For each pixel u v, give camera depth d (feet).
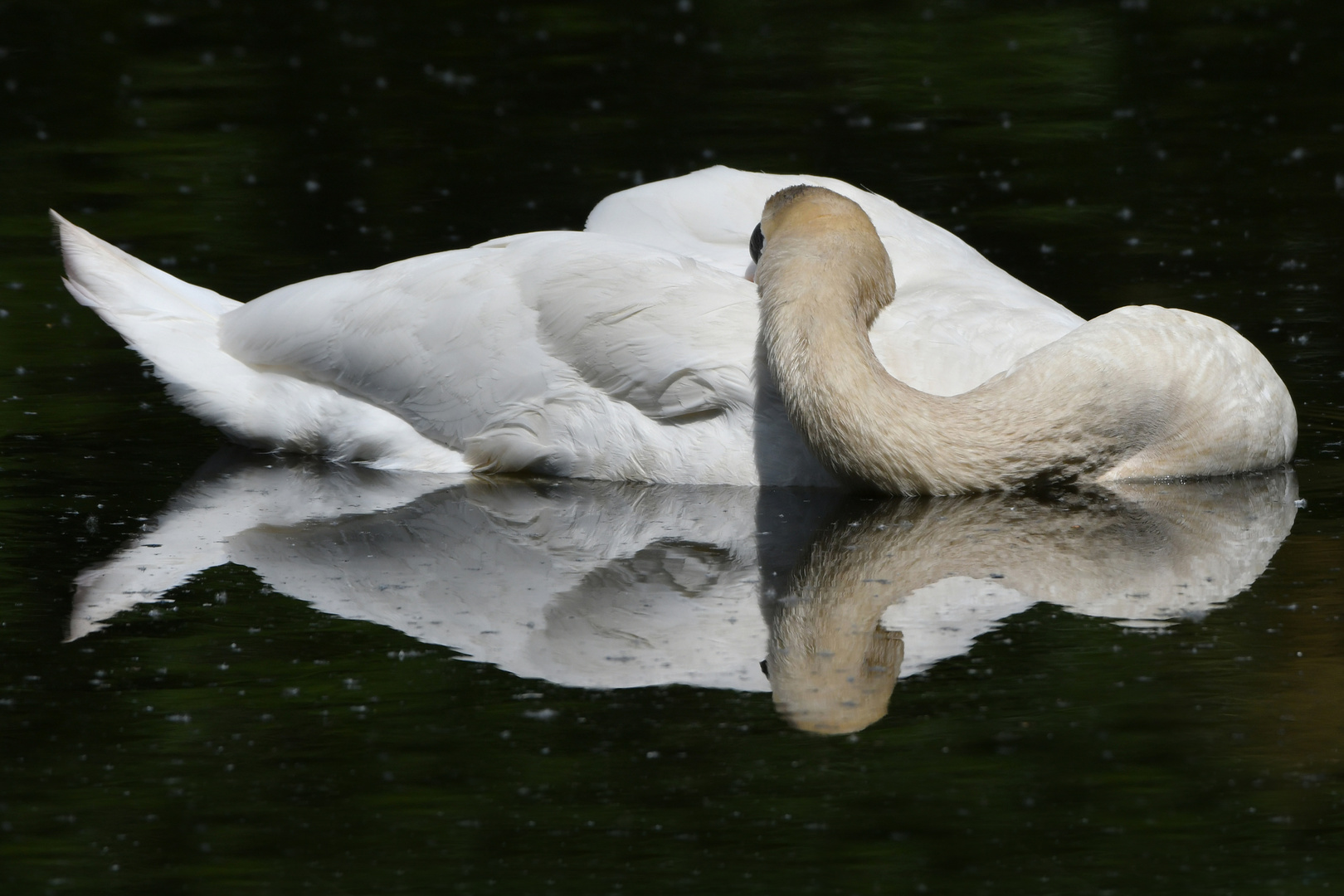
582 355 40.88
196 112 74.54
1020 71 79.30
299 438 43.29
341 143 70.44
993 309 40.88
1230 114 72.90
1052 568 33.73
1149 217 60.80
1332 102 73.92
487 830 24.62
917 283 42.98
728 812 24.97
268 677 29.32
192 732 27.43
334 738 27.17
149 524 37.40
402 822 24.90
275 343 43.50
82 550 35.55
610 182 64.54
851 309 38.24
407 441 42.57
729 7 90.22
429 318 41.98
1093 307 51.44
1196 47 82.07
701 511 38.22
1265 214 60.75
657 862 23.86
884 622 31.32
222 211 62.44
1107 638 30.25
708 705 28.17
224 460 42.86
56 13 90.27
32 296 54.75
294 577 34.04
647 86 77.66
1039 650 29.86
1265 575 33.04
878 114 73.51
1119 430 38.52
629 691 28.71
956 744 26.68
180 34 86.69
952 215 61.41
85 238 45.27
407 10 91.09
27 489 39.91
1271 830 24.30
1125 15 87.04
